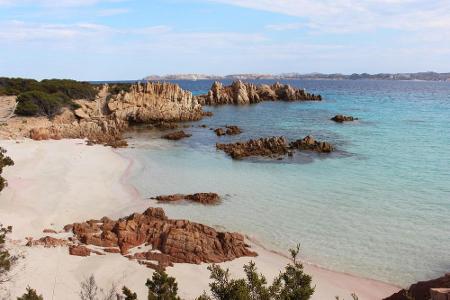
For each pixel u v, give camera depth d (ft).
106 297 75.31
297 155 204.23
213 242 97.96
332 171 173.88
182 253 93.40
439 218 120.16
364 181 158.71
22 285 77.36
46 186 143.43
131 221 103.45
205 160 197.77
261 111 414.41
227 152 214.69
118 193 143.13
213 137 265.13
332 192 145.38
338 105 477.77
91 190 144.15
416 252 100.07
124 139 260.42
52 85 368.68
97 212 122.21
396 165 182.80
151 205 131.13
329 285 85.81
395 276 89.66
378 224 116.67
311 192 145.69
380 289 84.64
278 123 324.60
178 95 372.79
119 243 97.40
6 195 129.49
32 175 157.28
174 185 154.92
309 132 278.26
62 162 183.21
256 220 119.75
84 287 78.48
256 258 96.48
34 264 85.92
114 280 82.53
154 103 344.69
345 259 97.14
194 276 85.81
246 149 213.46
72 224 108.88
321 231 112.27
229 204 133.28
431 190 146.20
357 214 124.16
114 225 104.37
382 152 209.77
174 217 121.49
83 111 314.35
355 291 83.97
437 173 168.45
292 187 151.84
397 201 135.33
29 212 116.57
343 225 116.06
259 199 138.31
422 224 116.16
